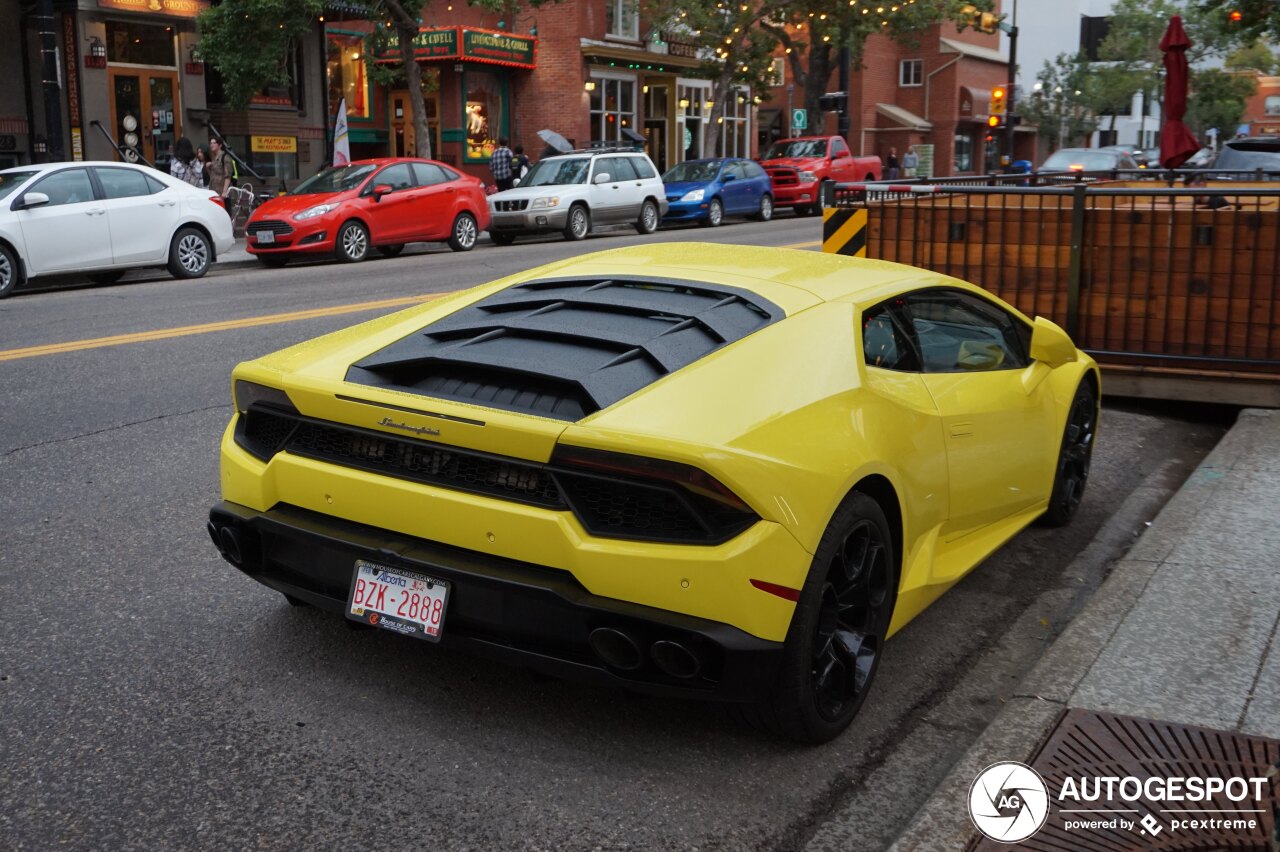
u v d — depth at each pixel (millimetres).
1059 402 5148
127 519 5336
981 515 4445
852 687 3465
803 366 3441
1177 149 9094
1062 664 3771
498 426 3088
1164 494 6211
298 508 3582
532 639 3184
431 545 3295
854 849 2938
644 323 3646
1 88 21875
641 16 35375
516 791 3133
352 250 17719
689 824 3014
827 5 30922
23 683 3703
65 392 7820
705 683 3074
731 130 41188
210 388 7996
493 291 4258
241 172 25266
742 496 2969
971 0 33312
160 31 23375
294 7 20172
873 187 8633
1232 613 4160
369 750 3322
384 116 32656
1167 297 7730
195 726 3443
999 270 8266
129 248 14656
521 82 33750
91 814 2980
